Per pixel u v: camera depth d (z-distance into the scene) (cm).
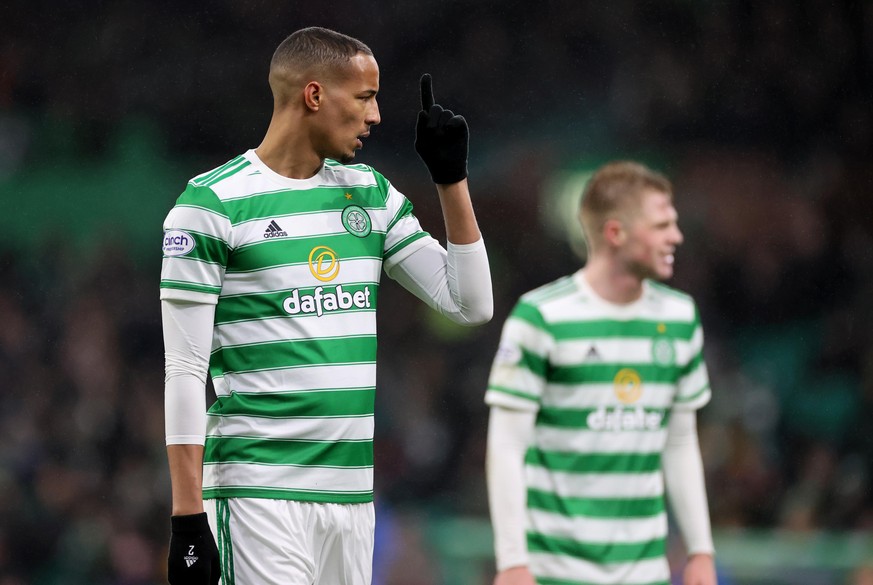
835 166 4588
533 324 1426
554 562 1421
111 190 4322
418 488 3806
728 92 4653
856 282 4388
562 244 4438
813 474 3644
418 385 4044
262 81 4447
